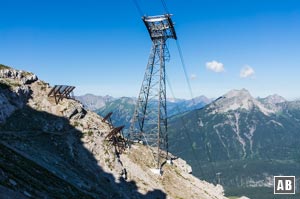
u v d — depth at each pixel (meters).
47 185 77.38
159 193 132.00
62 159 111.06
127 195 117.38
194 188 154.00
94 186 106.19
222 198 163.38
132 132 168.75
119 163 130.12
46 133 120.31
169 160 172.00
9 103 122.94
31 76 145.50
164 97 158.88
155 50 154.50
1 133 105.00
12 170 68.62
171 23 144.12
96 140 131.38
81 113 141.50
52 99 141.12
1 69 136.38
